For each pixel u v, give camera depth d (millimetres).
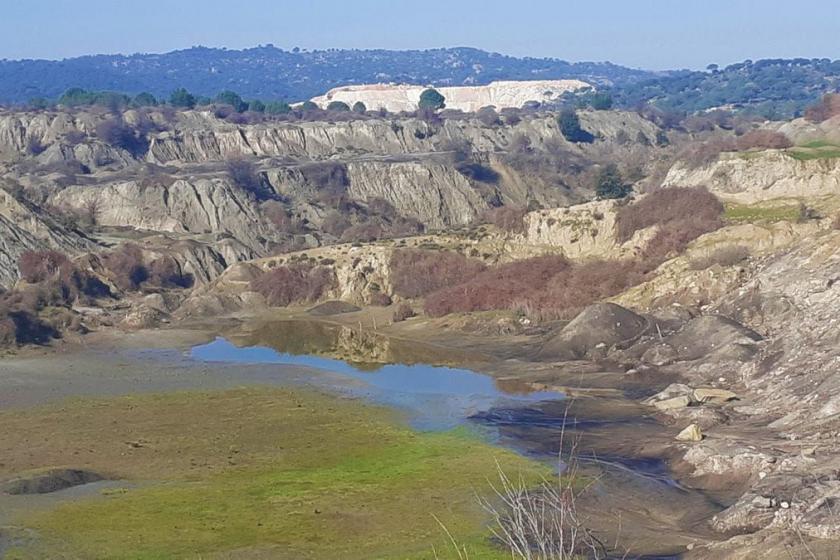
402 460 51625
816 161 99188
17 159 167375
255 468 50969
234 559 39406
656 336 74562
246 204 140750
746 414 57375
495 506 44156
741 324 72250
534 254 102938
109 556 39750
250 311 104875
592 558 37469
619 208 102250
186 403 64812
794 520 38562
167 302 107312
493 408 62500
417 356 80938
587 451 52844
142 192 139875
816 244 76188
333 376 72938
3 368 75938
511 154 174625
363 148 184750
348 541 41031
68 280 102062
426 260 105875
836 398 53156
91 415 62094
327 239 135125
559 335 78500
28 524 43188
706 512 43500
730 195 100312
